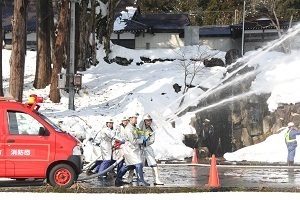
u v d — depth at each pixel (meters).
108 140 31.33
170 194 24.59
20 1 52.00
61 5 60.28
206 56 73.62
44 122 25.66
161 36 94.38
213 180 27.20
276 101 59.84
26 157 25.16
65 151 25.48
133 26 92.06
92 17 78.25
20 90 52.09
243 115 60.19
